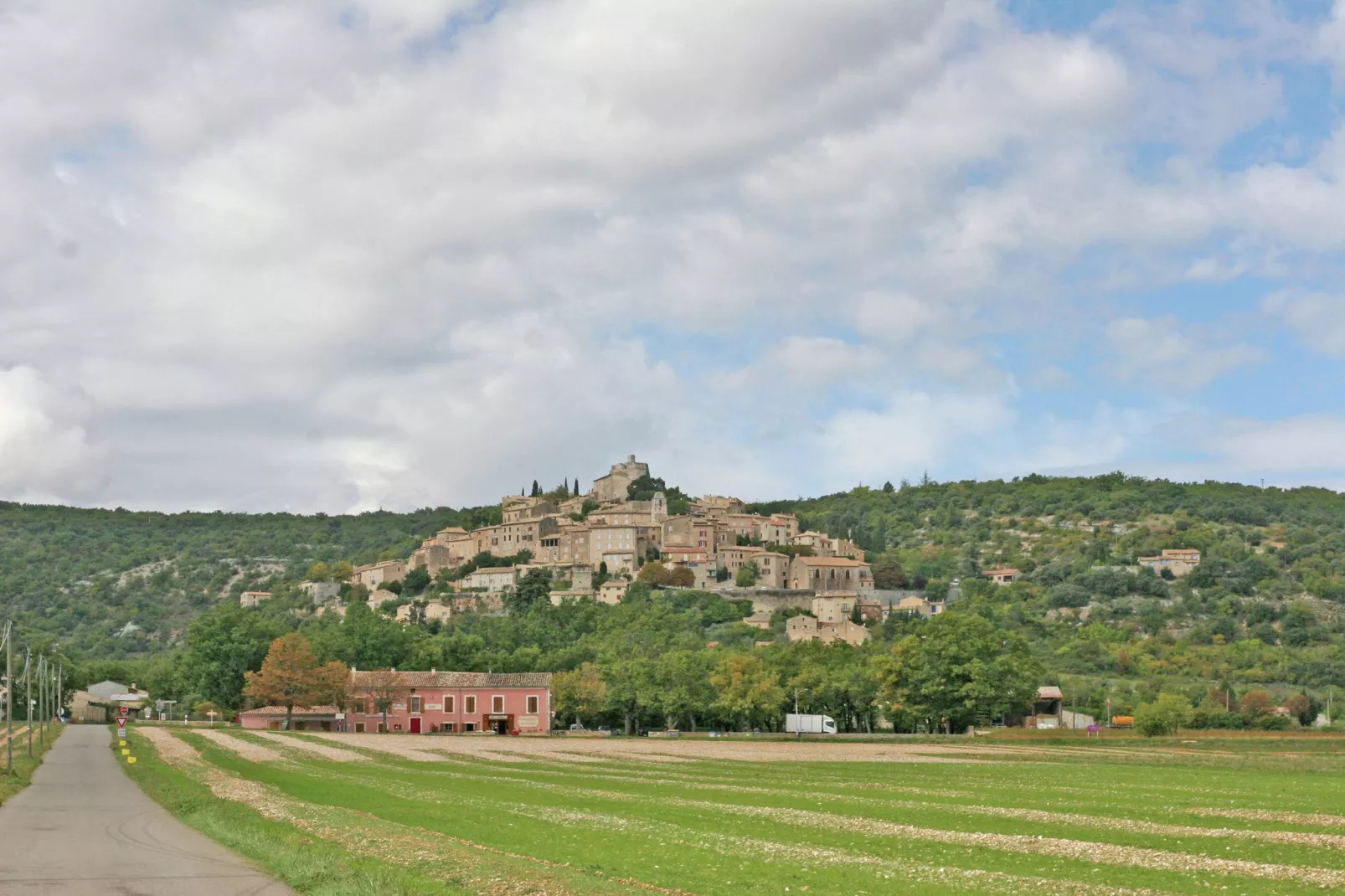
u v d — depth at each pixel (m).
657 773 116.50
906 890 46.44
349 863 50.25
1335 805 79.00
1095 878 50.78
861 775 113.88
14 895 44.22
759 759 141.88
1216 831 65.12
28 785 95.44
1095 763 131.75
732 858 54.00
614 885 45.53
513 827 64.56
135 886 46.09
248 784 90.00
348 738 192.38
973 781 104.00
